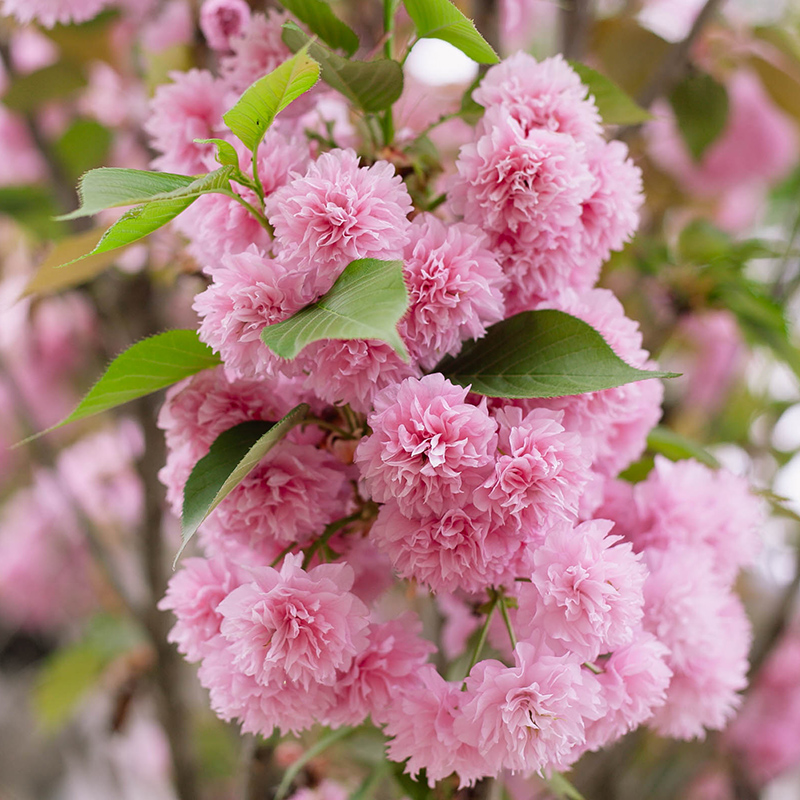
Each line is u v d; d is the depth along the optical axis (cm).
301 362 66
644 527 74
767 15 125
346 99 73
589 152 70
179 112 73
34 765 181
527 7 110
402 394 66
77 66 108
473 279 67
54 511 147
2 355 118
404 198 66
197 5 87
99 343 130
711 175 125
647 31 104
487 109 69
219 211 69
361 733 78
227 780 140
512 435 66
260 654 66
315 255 65
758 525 76
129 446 124
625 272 114
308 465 69
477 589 67
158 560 102
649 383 73
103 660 124
